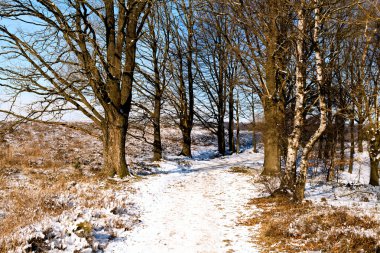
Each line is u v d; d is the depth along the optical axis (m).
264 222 8.73
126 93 15.75
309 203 10.20
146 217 9.55
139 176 16.22
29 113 13.98
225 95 33.06
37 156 19.45
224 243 7.29
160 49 25.27
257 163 25.55
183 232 8.09
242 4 13.91
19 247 5.68
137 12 15.77
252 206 10.70
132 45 15.79
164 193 13.05
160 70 25.05
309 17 11.63
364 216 7.87
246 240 7.45
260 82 15.98
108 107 15.27
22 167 15.72
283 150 21.59
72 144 26.53
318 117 19.47
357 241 6.34
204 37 30.23
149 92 24.30
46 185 12.22
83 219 7.42
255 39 16.83
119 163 15.53
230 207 10.71
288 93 18.30
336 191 14.05
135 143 33.06
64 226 6.82
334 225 7.45
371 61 19.11
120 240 7.42
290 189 11.41
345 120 22.86
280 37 14.64
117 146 15.53
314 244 6.70
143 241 7.46
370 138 19.08
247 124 40.31
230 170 20.48
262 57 15.85
